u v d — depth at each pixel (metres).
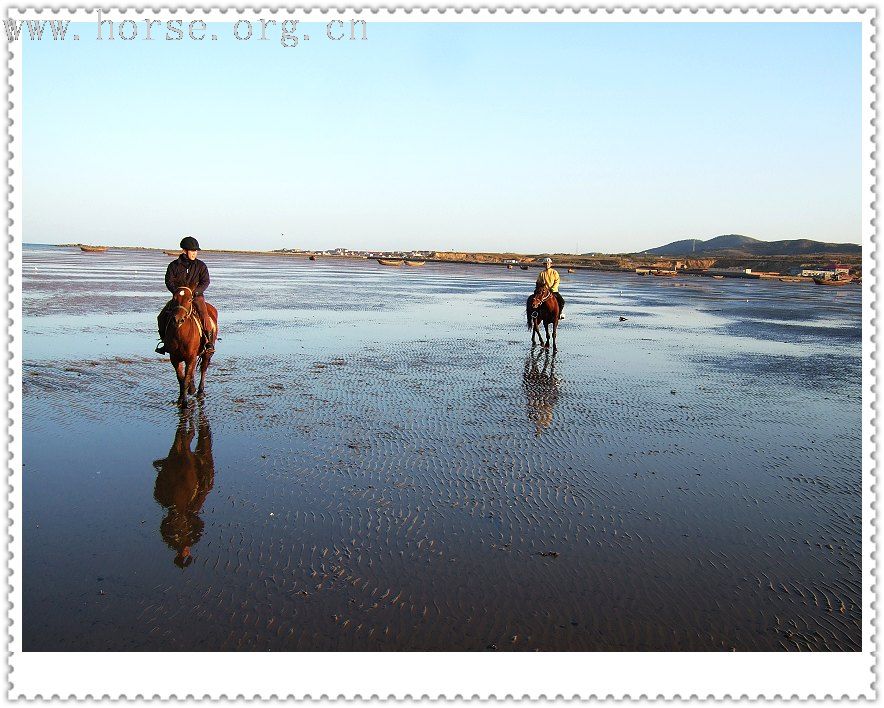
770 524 6.83
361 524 6.49
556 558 5.94
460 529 6.45
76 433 9.23
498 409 11.24
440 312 31.08
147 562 5.64
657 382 14.24
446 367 15.42
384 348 18.30
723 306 41.53
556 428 10.14
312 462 8.23
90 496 7.03
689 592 5.45
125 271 63.12
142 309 26.56
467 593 5.30
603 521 6.77
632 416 11.07
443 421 10.34
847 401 12.90
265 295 39.19
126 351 16.05
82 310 25.31
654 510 7.09
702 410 11.70
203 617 4.87
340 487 7.43
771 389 13.93
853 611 5.21
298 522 6.49
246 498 7.06
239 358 15.90
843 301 50.00
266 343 18.64
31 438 8.96
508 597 5.27
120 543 5.98
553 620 4.98
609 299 45.41
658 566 5.86
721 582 5.62
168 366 14.35
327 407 11.05
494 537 6.30
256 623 4.81
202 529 6.29
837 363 18.19
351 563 5.71
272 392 12.12
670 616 5.09
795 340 23.69
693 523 6.80
